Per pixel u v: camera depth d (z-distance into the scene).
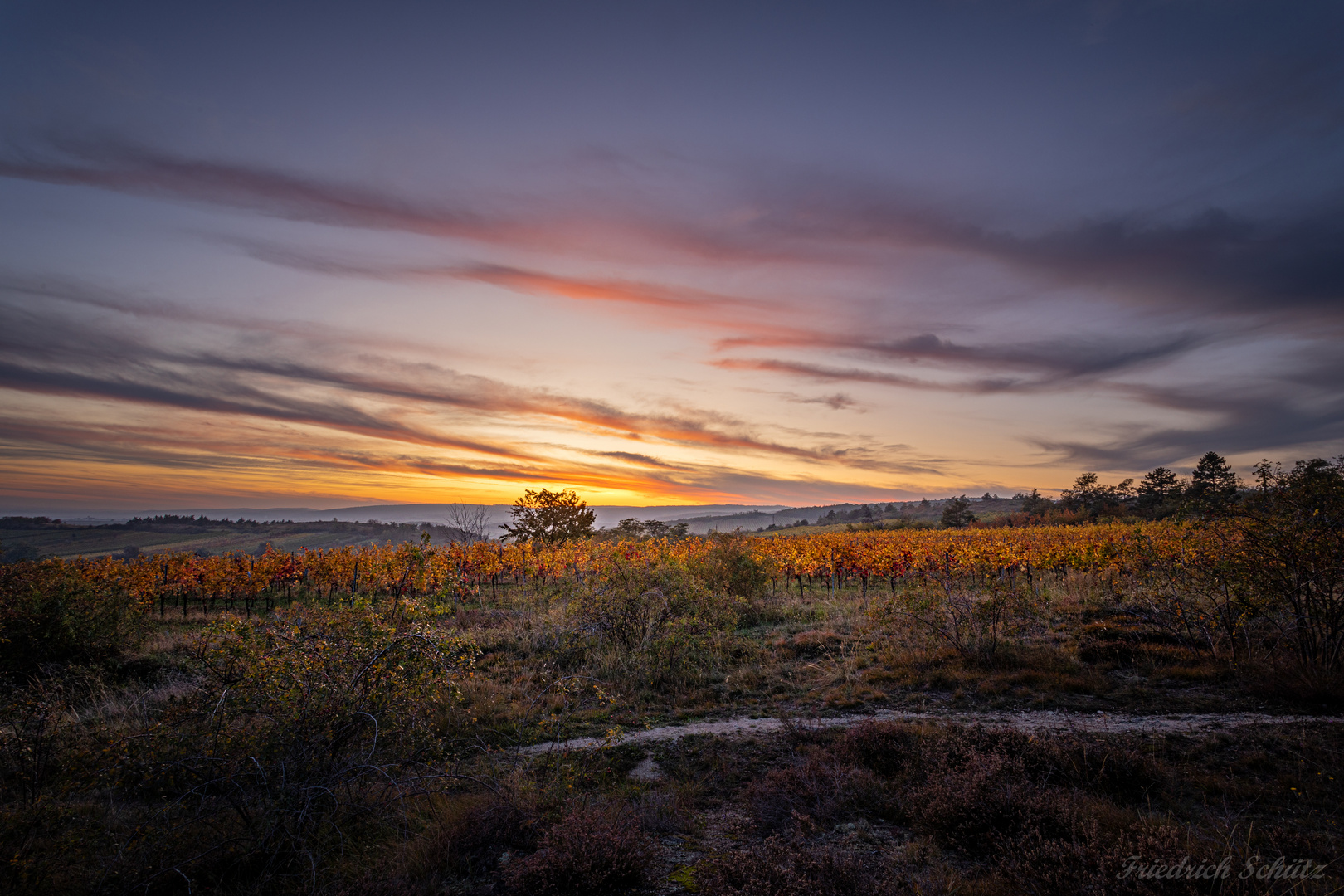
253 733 5.08
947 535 28.62
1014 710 7.80
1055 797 5.09
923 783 5.79
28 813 4.96
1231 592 8.99
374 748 5.20
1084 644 9.95
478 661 11.23
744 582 16.59
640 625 11.68
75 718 6.55
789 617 14.97
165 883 4.44
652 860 4.72
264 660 5.39
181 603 21.81
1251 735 6.43
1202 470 36.66
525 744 7.54
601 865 4.44
